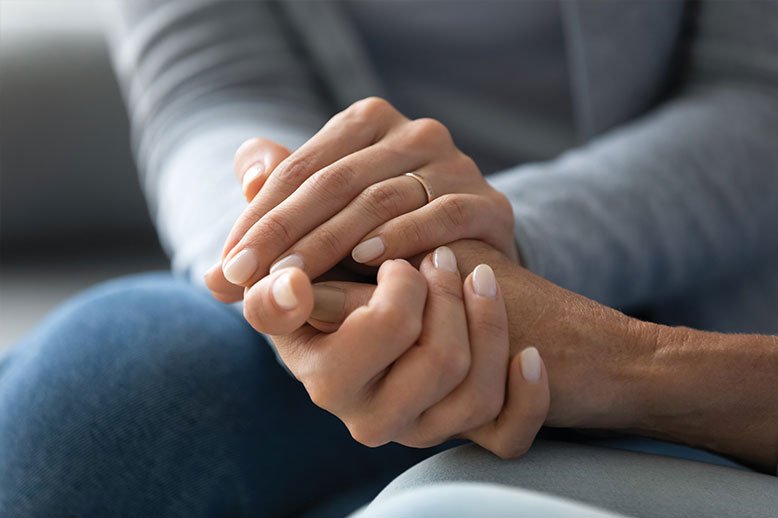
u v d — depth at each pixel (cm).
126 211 166
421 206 87
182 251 97
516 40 128
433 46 131
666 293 104
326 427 94
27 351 95
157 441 89
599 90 117
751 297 109
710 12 114
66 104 155
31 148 155
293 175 87
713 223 103
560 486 79
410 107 136
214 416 90
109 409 89
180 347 92
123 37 125
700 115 109
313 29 120
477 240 88
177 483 89
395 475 96
